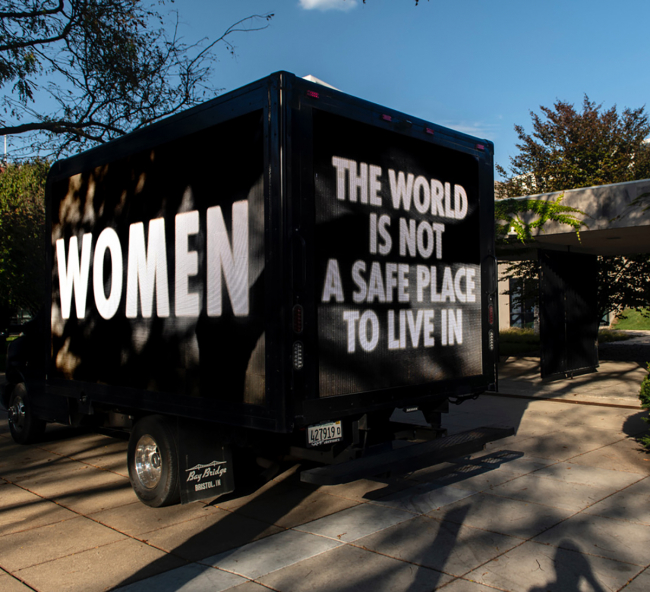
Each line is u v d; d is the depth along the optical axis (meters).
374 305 4.62
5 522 4.72
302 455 4.70
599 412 9.18
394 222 4.82
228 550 4.07
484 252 5.75
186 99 14.98
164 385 4.84
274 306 3.88
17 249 18.58
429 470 5.97
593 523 4.49
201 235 4.53
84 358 5.94
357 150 4.52
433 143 5.25
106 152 5.65
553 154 21.16
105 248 5.63
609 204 10.92
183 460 4.62
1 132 13.30
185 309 4.65
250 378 4.07
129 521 4.71
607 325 35.75
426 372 5.08
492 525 4.48
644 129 20.67
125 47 13.66
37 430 7.52
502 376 13.59
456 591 3.41
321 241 4.19
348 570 3.71
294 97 4.01
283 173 3.88
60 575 3.70
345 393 4.33
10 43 12.77
